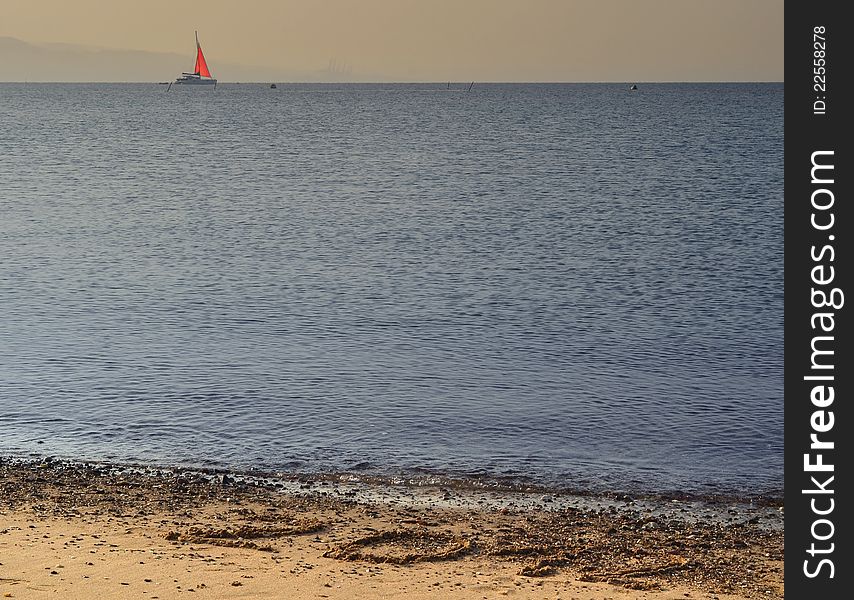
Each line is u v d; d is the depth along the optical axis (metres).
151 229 61.38
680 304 39.59
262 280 44.44
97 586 13.67
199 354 31.02
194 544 16.09
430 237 57.72
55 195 80.31
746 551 17.02
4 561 14.66
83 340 32.69
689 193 79.44
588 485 20.61
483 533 17.52
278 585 14.04
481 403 26.25
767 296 41.06
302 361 30.33
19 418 24.53
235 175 96.81
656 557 16.42
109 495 19.14
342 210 70.50
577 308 38.75
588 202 74.44
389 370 29.45
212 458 21.97
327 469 21.36
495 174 95.56
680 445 23.12
